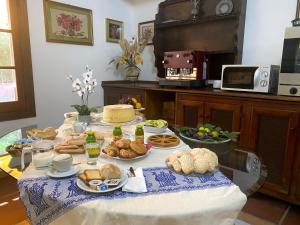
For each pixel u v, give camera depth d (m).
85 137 1.24
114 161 1.06
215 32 2.65
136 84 3.17
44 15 2.57
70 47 2.86
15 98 2.51
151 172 0.96
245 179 1.08
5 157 1.21
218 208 0.74
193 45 2.85
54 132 1.39
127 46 3.20
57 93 2.81
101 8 3.11
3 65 2.38
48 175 0.92
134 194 0.80
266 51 2.37
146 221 0.70
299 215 1.82
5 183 2.12
